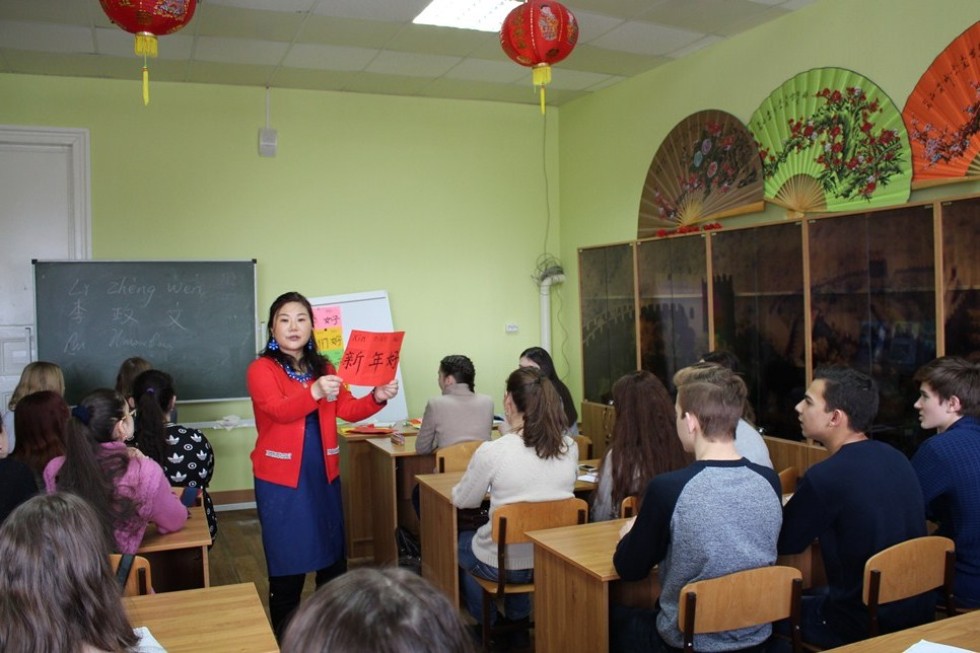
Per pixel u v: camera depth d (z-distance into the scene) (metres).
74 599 1.23
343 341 6.03
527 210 6.74
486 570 2.97
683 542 1.95
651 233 5.67
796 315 4.20
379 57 5.24
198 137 5.73
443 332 6.47
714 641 2.00
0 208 5.34
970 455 2.44
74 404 5.36
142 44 2.98
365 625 0.68
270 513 2.77
